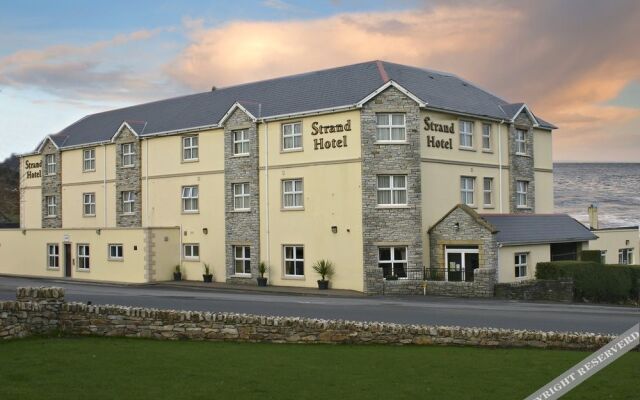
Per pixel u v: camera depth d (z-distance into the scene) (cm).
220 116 4731
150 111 5569
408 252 3944
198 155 4800
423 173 4047
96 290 3866
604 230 4941
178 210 4897
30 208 6159
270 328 1920
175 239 4847
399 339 1891
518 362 1652
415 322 2280
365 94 4041
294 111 4269
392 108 3966
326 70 4653
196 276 4766
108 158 5419
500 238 3900
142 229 4688
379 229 3938
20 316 1931
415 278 3919
